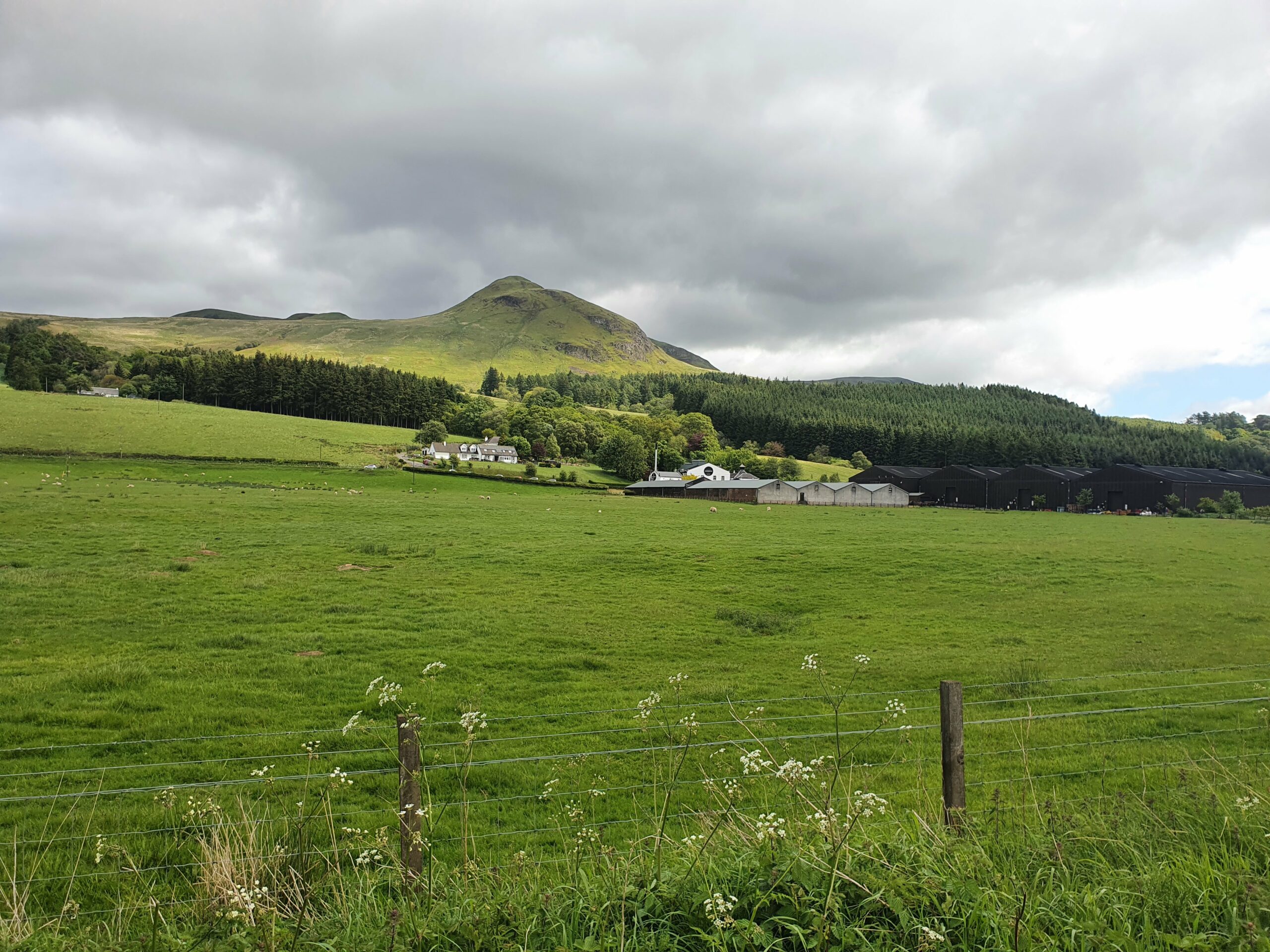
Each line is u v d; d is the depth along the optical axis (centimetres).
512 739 1381
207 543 4225
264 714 1590
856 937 474
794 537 5409
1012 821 751
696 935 495
